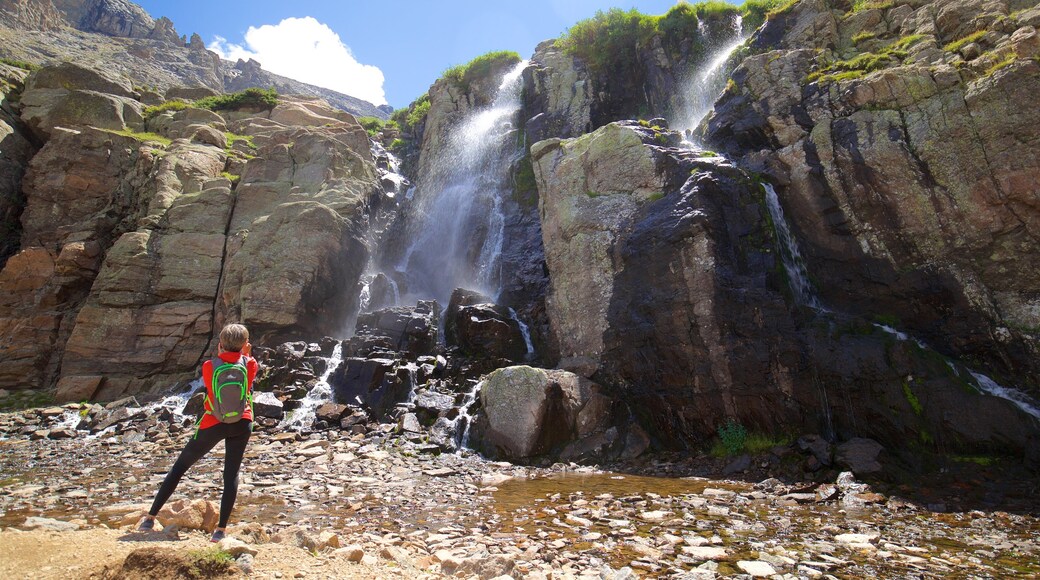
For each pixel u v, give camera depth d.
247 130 28.34
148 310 18.17
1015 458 9.10
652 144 14.78
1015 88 11.11
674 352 12.01
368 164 24.20
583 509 7.53
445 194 26.17
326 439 12.40
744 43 20.47
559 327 14.54
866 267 12.48
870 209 12.54
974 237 11.38
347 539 5.73
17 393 17.12
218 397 4.83
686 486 9.15
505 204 23.62
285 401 14.24
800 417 10.72
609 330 13.27
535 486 9.19
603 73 25.38
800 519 7.12
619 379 12.85
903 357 10.28
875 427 10.16
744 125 15.12
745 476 9.80
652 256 12.79
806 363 10.79
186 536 4.84
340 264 19.41
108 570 3.76
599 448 11.44
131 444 12.44
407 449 11.74
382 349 15.78
